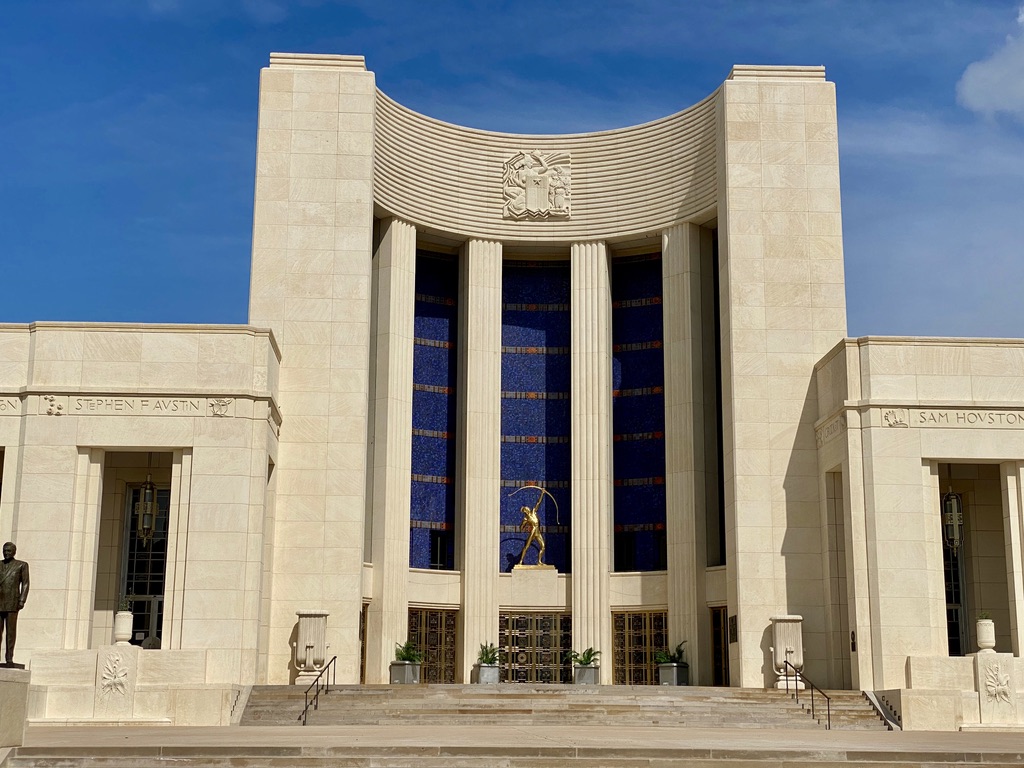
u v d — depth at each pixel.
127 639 30.14
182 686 28.73
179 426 34.09
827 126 40.78
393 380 41.81
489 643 42.03
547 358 45.94
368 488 41.28
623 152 44.81
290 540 37.50
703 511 41.50
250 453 34.12
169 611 33.12
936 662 31.45
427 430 44.50
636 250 45.72
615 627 42.47
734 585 38.16
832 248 39.94
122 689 28.94
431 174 43.91
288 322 39.06
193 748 18.00
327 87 40.72
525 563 43.94
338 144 40.31
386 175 42.06
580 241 44.88
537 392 45.78
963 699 30.20
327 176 40.09
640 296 45.75
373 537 40.75
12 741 18.80
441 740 20.30
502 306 46.16
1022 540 34.22
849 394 35.44
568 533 44.72
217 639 32.88
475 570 42.47
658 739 21.22
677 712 28.72
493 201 44.91
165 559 37.12
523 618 43.06
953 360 35.44
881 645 33.31
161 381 34.62
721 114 41.38
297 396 38.53
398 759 17.72
